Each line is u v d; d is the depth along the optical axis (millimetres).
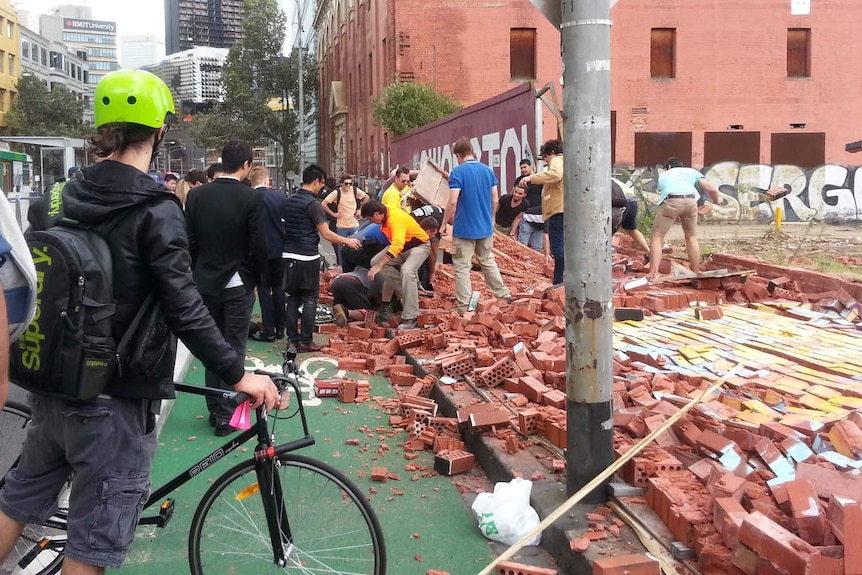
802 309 8656
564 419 4980
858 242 19734
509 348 6867
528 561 3893
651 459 4168
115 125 2766
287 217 8305
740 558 3080
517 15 32375
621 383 5523
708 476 3895
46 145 36031
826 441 4262
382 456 5410
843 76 33469
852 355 6395
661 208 10852
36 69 95812
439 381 6613
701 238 21812
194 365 7988
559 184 9461
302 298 8539
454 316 8359
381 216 8758
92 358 2586
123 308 2693
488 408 5395
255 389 2969
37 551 3217
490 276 9258
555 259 9680
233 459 5312
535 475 4453
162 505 3305
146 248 2703
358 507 3211
